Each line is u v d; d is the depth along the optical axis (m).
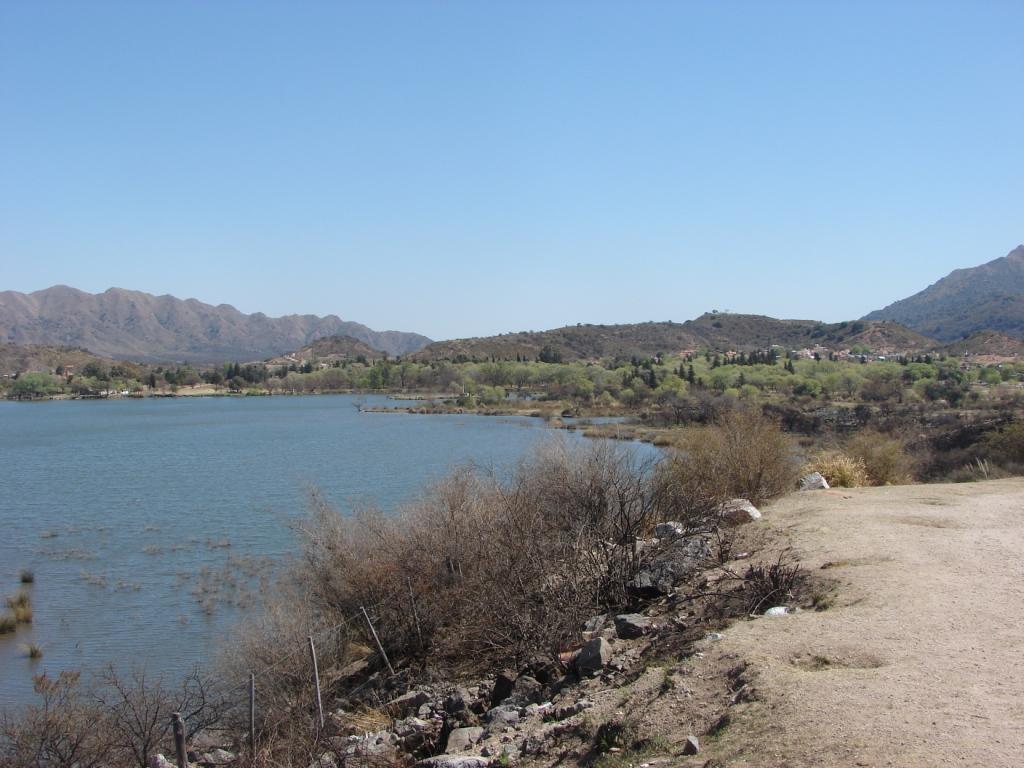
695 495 16.23
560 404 111.56
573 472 16.25
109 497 39.88
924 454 35.12
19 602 21.28
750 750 5.76
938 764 5.05
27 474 49.88
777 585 10.31
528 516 14.44
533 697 9.69
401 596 13.91
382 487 38.28
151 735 10.97
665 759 6.14
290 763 9.57
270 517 33.19
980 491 17.89
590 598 12.11
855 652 7.47
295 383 185.88
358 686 13.01
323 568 15.43
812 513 15.23
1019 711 5.86
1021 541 12.10
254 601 21.30
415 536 15.00
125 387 189.12
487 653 12.29
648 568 12.95
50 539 30.08
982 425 37.41
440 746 9.37
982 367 137.75
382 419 95.88
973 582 9.77
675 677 7.59
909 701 6.13
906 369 120.12
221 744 11.48
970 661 7.03
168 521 33.12
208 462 53.81
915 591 9.44
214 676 13.85
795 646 7.78
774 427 21.17
